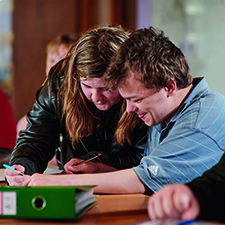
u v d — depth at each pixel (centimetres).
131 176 186
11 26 606
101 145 244
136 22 531
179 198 117
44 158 232
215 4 475
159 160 182
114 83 178
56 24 602
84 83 203
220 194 128
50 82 241
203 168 179
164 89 183
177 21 498
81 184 183
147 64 173
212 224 111
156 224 111
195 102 193
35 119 242
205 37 482
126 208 155
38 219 137
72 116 229
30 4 602
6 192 137
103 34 203
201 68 485
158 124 201
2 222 136
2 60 607
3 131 340
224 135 187
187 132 185
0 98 345
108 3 559
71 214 135
